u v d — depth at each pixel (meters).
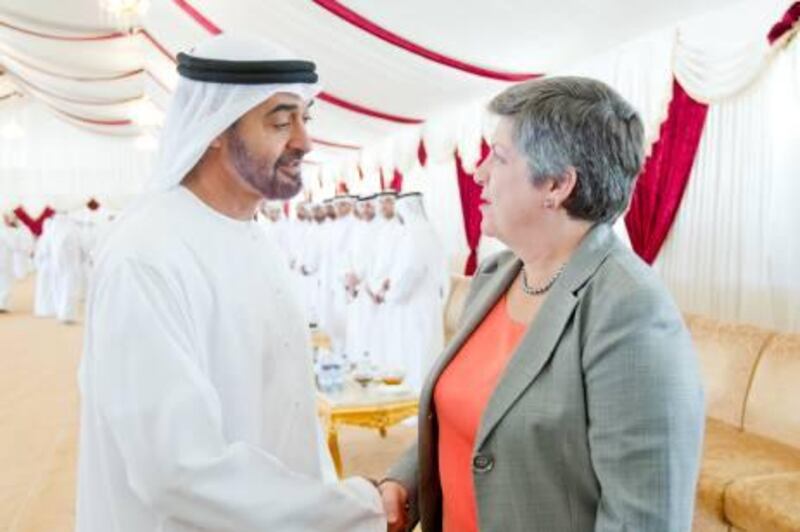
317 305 7.11
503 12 3.85
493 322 1.10
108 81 9.55
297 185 1.21
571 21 3.79
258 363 1.17
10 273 8.98
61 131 15.06
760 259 3.26
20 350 6.39
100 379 0.98
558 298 0.94
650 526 0.80
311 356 1.34
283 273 1.30
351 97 6.38
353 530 1.10
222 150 1.17
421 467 1.16
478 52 4.51
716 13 3.37
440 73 5.16
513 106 0.96
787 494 2.16
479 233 6.17
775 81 3.11
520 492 0.91
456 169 6.37
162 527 1.04
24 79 11.59
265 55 1.14
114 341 0.98
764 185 3.23
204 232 1.15
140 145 11.75
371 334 5.17
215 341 1.11
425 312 4.57
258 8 4.95
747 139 3.30
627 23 3.71
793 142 3.03
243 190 1.21
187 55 1.15
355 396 3.12
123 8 4.83
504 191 0.98
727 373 2.93
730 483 2.27
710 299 3.52
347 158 10.15
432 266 4.58
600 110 0.92
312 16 4.75
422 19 4.21
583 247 0.95
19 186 14.88
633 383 0.82
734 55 3.25
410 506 1.24
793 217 3.05
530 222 0.98
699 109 3.52
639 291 0.85
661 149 3.74
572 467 0.89
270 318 1.21
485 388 1.02
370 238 5.59
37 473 3.32
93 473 1.10
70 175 15.18
